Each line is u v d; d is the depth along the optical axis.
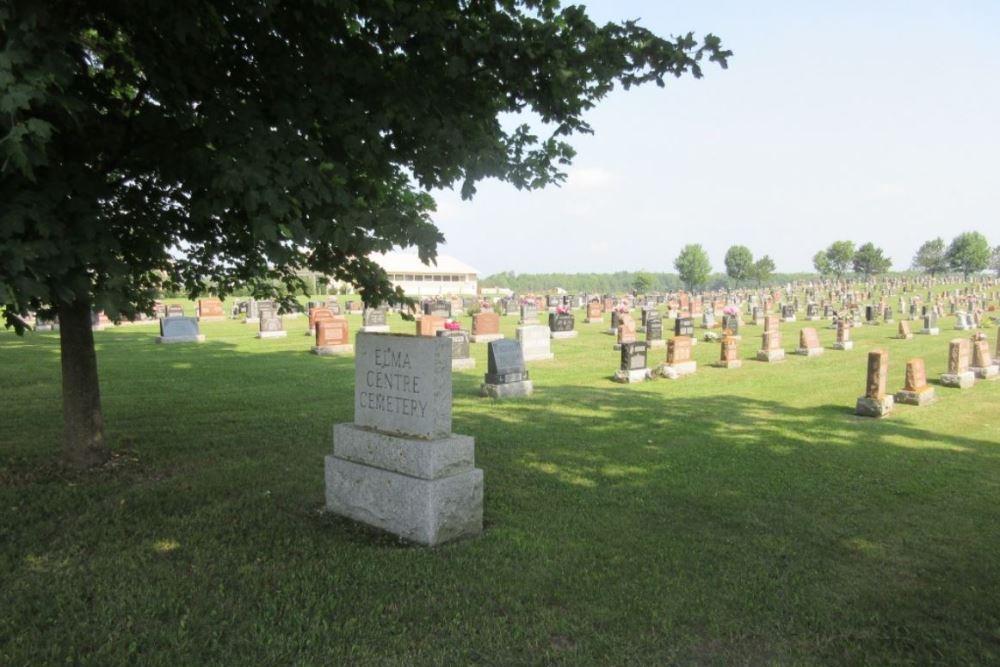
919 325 35.75
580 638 4.21
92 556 5.24
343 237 5.01
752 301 53.66
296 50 5.57
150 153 5.48
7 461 7.78
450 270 97.50
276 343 24.08
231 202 4.86
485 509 6.71
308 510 6.47
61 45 3.94
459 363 18.97
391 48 5.93
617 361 21.02
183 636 4.04
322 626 4.21
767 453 9.44
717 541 6.00
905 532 6.34
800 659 4.07
